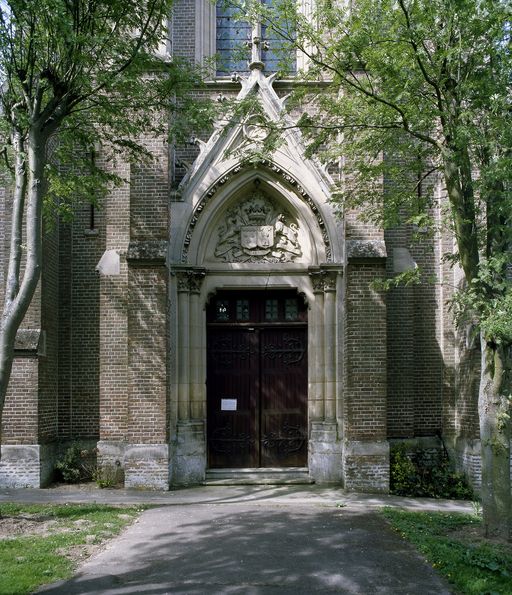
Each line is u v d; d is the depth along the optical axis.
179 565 7.21
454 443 13.20
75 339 13.65
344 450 11.94
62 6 7.62
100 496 11.28
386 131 9.41
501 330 7.30
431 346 13.66
